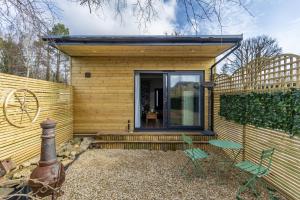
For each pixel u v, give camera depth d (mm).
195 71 6641
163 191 3191
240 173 3922
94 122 6598
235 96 4691
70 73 6535
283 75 3049
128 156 5102
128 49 5570
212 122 6402
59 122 5422
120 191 3182
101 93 6594
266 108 3451
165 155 5234
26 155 3857
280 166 3104
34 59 4480
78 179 3623
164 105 6656
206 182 3531
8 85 3309
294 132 2760
